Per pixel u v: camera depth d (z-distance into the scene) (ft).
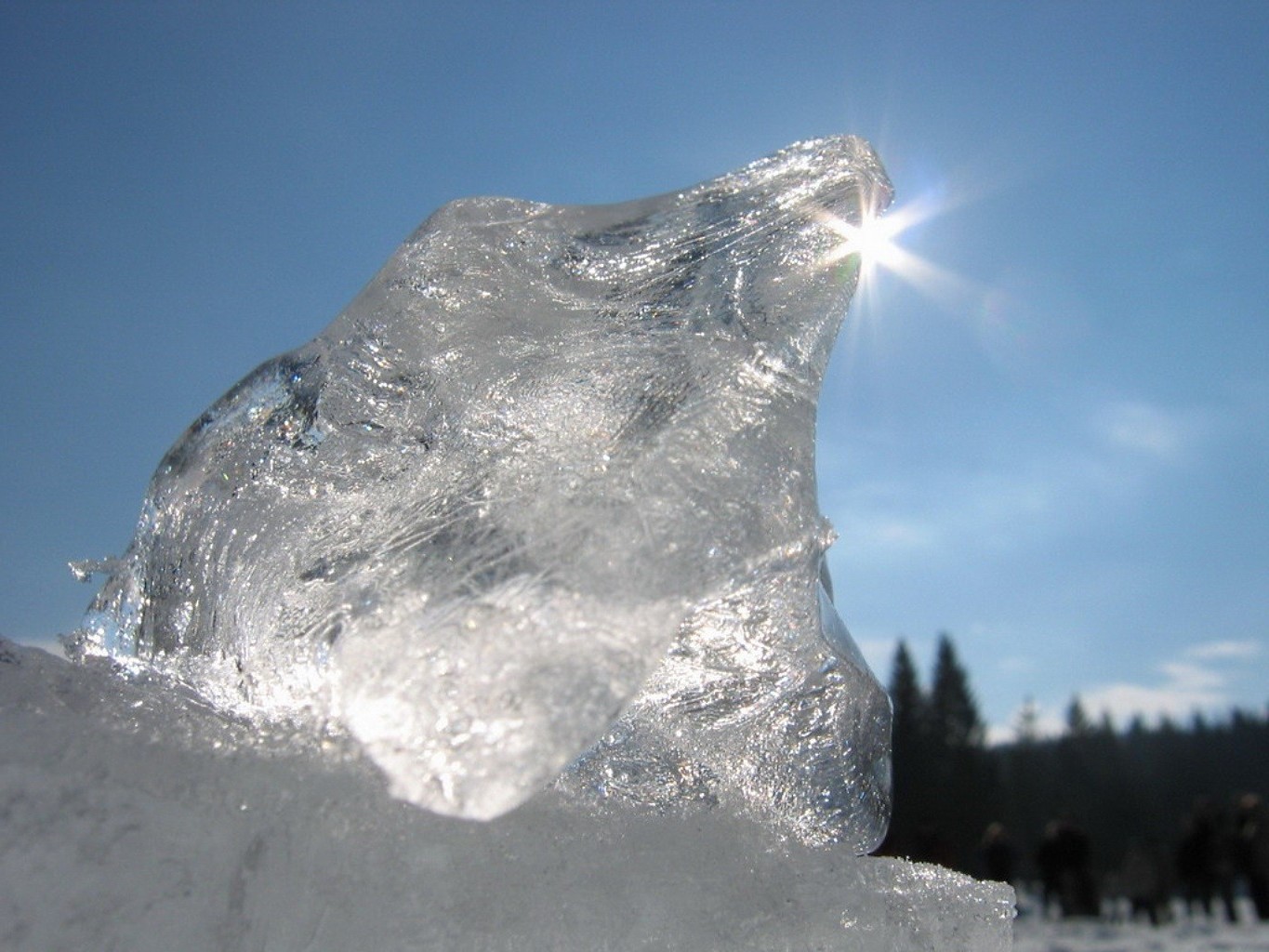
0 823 3.18
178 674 4.81
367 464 4.75
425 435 4.68
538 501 3.92
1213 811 53.83
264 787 3.59
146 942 3.13
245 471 5.00
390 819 3.68
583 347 4.65
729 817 4.84
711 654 4.79
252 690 4.32
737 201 5.01
